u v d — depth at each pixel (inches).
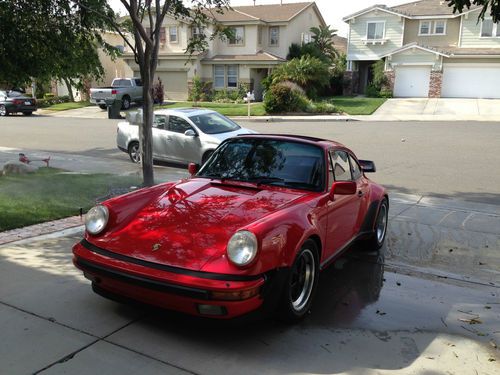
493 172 454.9
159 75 1430.9
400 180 416.8
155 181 363.9
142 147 311.0
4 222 242.2
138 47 295.1
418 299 177.3
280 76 1173.7
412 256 227.9
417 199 348.5
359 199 204.2
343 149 206.7
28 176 374.6
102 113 1167.6
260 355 132.0
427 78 1310.3
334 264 215.8
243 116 1017.5
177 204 158.7
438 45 1366.9
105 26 340.2
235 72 1366.9
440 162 504.1
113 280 136.3
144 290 131.7
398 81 1341.0
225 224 143.4
